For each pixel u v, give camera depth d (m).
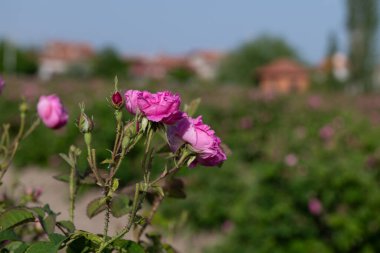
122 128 1.17
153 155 1.22
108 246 1.15
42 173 7.79
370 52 49.06
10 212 1.21
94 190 5.80
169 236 2.12
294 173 5.60
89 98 10.70
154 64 73.94
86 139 1.17
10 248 1.25
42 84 15.13
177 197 1.51
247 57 60.22
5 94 10.90
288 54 61.03
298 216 5.27
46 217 1.23
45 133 8.41
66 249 1.13
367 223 5.09
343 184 5.28
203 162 1.23
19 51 47.06
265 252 5.12
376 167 6.03
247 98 12.92
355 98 18.06
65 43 75.19
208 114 10.68
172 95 1.17
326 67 57.81
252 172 6.07
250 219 5.35
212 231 5.97
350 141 7.77
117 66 52.50
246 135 9.55
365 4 49.06
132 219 1.16
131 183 1.50
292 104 13.07
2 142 1.60
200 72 85.56
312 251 5.07
